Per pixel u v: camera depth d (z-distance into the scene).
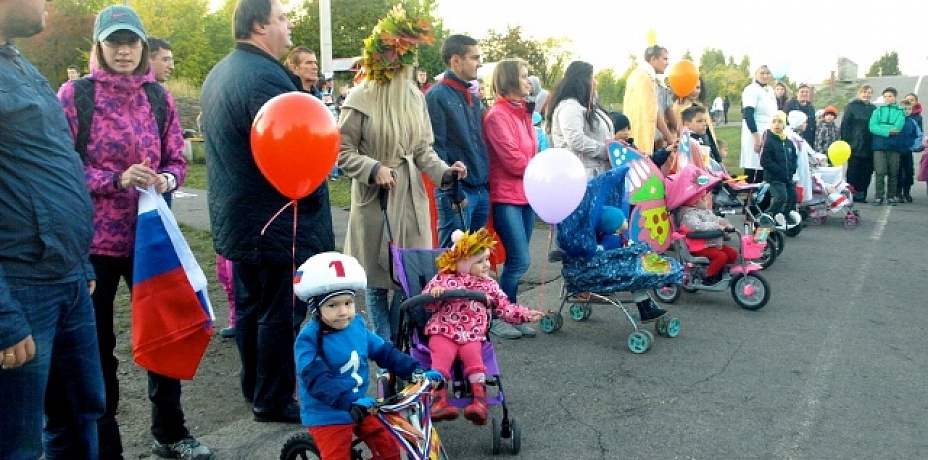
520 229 6.03
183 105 22.39
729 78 48.00
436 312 4.25
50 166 2.60
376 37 4.66
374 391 4.88
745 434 4.20
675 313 6.69
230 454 3.97
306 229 4.09
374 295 4.93
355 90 4.76
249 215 3.98
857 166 13.99
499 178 6.01
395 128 4.73
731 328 6.20
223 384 4.95
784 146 9.80
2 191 2.49
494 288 4.30
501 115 5.96
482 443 4.14
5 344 2.39
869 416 4.42
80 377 2.97
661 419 4.41
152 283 3.63
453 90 5.71
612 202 6.02
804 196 10.87
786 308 6.79
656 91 8.63
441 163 4.97
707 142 9.73
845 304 6.90
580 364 5.35
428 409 3.34
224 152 3.96
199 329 3.72
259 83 3.86
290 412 4.32
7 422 2.64
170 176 3.80
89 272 2.93
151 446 4.04
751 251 6.77
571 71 7.04
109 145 3.58
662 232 7.03
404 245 4.91
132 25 3.57
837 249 9.49
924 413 4.46
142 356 3.67
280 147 3.44
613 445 4.08
